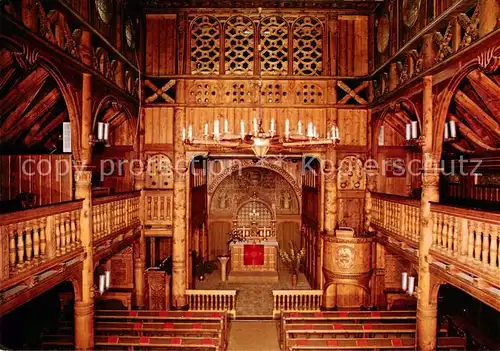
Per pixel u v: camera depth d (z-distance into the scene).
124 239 12.38
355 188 14.48
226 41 14.28
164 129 14.32
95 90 10.03
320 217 14.73
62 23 8.36
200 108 14.17
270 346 12.37
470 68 7.73
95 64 10.05
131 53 13.12
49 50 7.59
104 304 14.66
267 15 14.15
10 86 7.98
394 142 14.23
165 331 10.56
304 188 19.39
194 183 16.62
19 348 11.19
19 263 6.59
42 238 7.31
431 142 9.42
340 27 14.38
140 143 14.05
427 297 9.26
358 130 14.39
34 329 11.96
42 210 7.17
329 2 13.54
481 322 12.25
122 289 14.18
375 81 13.76
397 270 14.02
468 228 7.60
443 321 13.15
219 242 21.25
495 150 9.72
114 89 11.30
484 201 11.53
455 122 9.90
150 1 13.45
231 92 14.15
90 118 9.45
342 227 13.95
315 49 14.26
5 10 6.26
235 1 13.48
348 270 13.16
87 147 9.30
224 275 18.64
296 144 7.60
